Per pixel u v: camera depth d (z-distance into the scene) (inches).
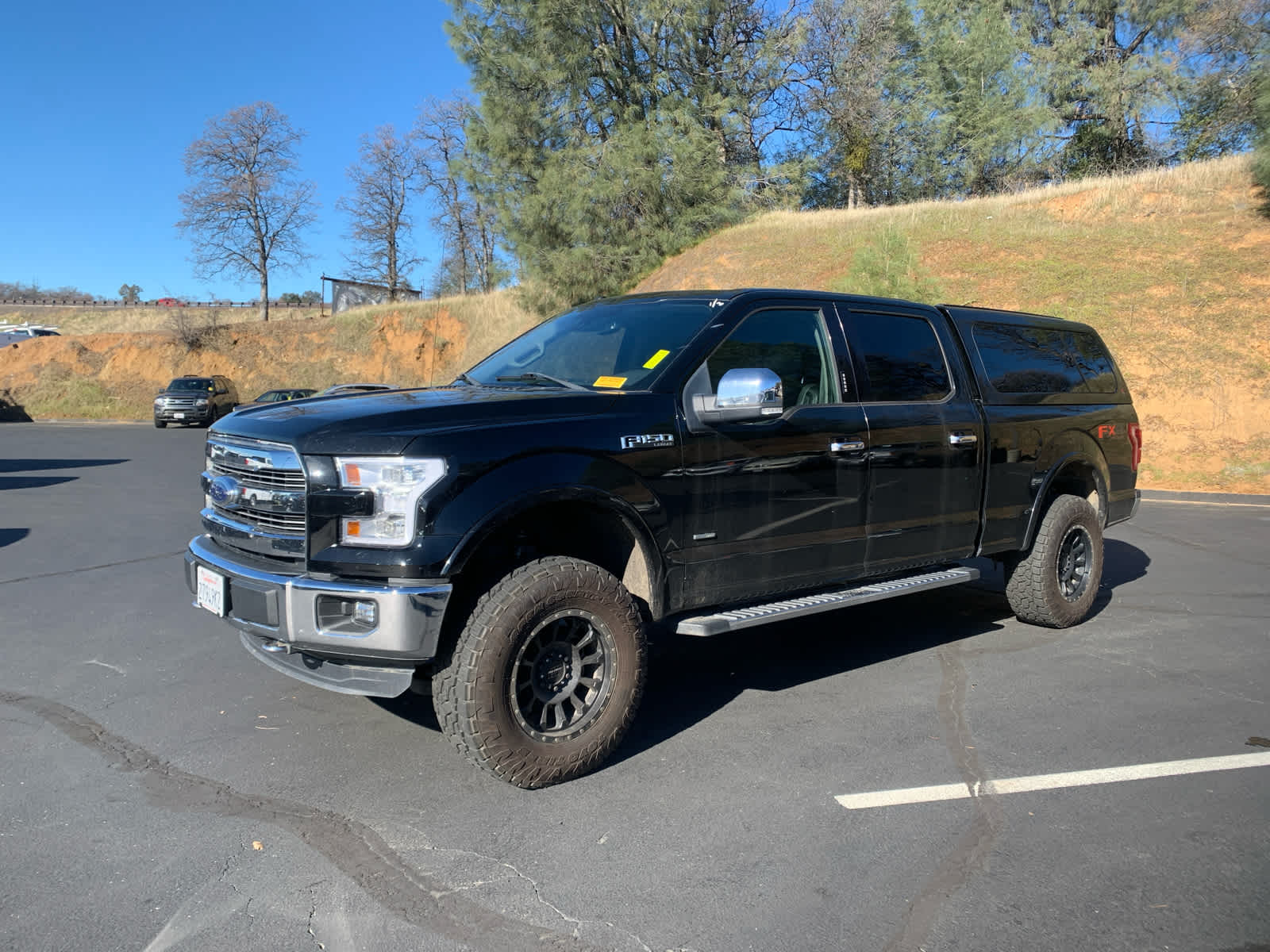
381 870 110.7
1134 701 174.7
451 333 1565.0
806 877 109.7
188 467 646.5
